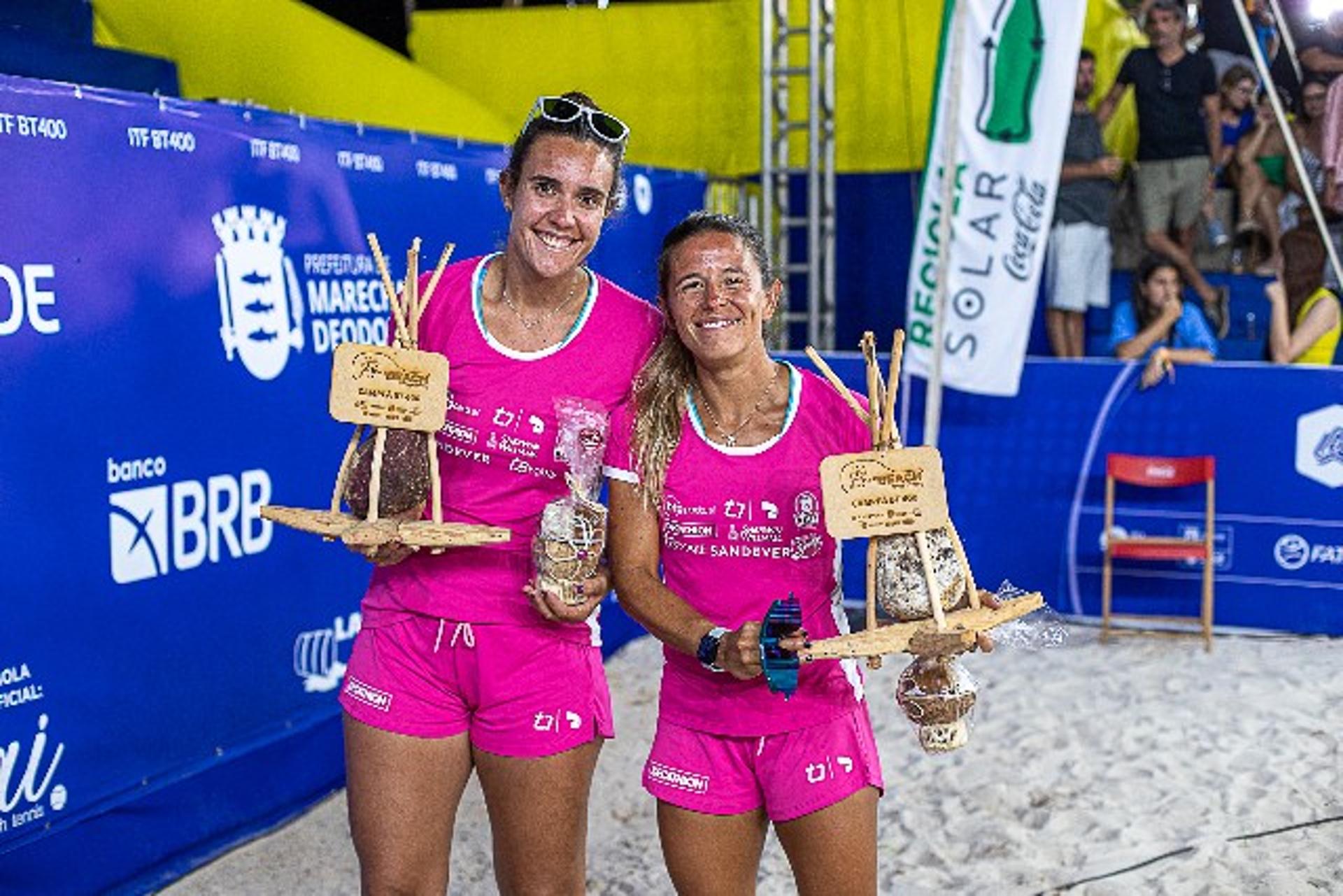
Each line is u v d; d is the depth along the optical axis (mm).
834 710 3137
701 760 3158
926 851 5047
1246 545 7629
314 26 8406
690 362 3160
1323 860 4863
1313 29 8734
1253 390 7543
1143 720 6293
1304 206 8695
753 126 10133
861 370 8148
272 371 5203
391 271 5840
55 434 4305
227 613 5023
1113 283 9227
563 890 3424
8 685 4156
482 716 3299
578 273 3318
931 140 7977
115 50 6941
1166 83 8711
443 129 8695
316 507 5480
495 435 3256
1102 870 4840
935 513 2982
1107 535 7680
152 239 4656
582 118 3164
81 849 4426
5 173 4121
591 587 3180
